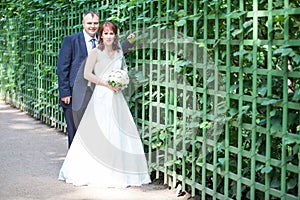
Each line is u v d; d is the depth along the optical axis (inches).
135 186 221.9
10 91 474.0
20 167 252.4
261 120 164.9
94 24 248.1
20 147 297.0
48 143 308.8
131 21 235.3
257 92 164.6
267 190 162.1
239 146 173.8
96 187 219.3
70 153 228.5
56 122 356.5
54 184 223.9
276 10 153.4
